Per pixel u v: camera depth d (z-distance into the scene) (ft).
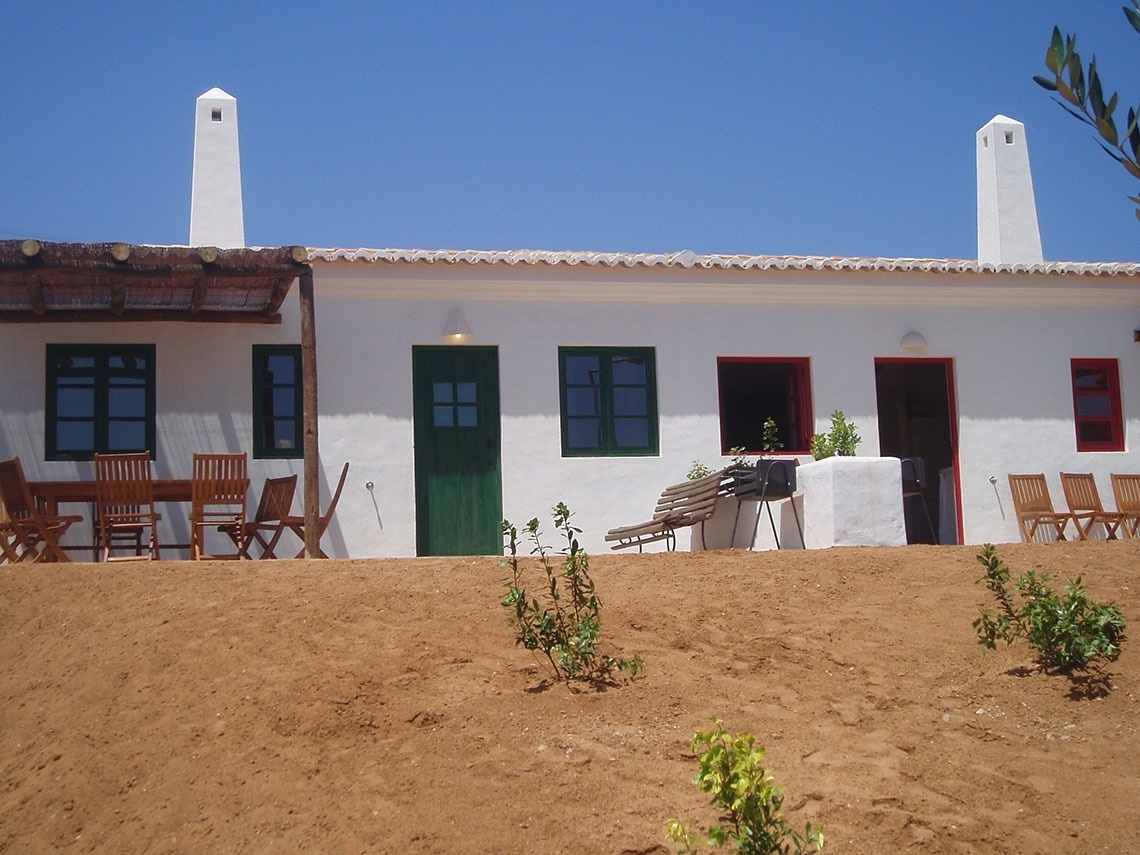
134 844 18.70
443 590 28.35
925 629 26.17
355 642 24.88
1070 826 17.88
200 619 26.27
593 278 46.50
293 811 18.93
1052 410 50.19
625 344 47.19
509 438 45.88
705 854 17.26
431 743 20.62
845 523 40.50
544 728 21.03
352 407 44.78
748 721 21.47
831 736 20.92
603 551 46.01
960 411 49.47
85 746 21.47
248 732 21.26
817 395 48.32
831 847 17.52
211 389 43.83
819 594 28.84
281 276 38.37
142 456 36.99
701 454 47.32
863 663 24.29
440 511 45.37
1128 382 51.03
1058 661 23.25
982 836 17.74
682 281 47.21
